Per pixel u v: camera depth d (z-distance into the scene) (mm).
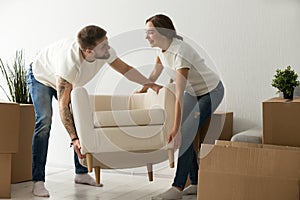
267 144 2902
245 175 2516
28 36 4496
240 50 3799
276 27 3703
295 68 3650
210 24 3881
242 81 3793
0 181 3111
